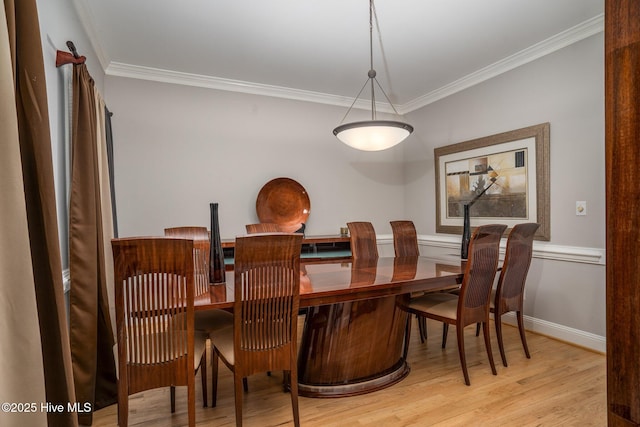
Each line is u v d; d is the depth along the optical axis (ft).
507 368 8.13
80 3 7.73
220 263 6.76
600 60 8.89
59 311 4.07
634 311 2.48
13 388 3.23
